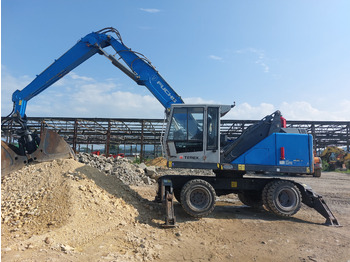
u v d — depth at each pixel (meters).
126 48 8.87
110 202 6.31
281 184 7.29
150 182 12.67
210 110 7.19
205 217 7.06
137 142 34.53
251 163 7.21
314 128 26.62
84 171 7.14
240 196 9.20
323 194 11.81
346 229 6.44
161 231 5.73
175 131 7.15
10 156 8.13
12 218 5.22
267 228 6.32
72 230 4.73
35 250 3.84
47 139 8.22
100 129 27.58
